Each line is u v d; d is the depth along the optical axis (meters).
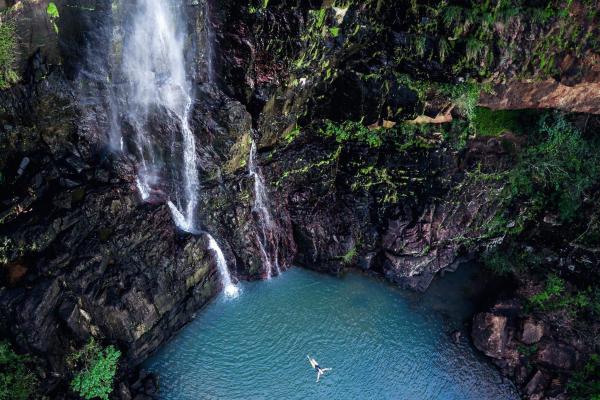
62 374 16.31
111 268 17.92
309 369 19.64
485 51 20.16
